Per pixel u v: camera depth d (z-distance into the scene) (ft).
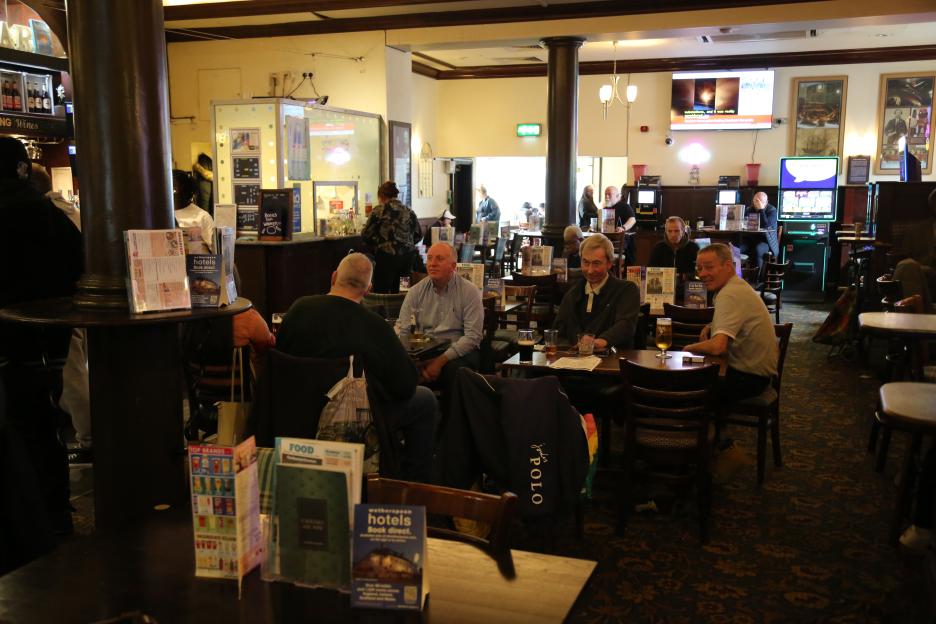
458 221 51.60
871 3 25.80
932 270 20.18
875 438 15.93
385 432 10.34
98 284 9.49
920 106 39.29
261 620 4.92
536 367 12.92
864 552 11.57
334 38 31.40
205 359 12.04
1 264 11.02
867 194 39.45
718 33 28.84
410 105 33.58
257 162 26.40
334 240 26.21
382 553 5.04
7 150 11.07
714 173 42.63
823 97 40.45
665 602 10.17
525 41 30.32
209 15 29.78
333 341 10.67
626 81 43.21
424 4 28.35
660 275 18.45
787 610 9.96
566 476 10.40
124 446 9.73
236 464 5.27
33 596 5.21
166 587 5.32
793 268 39.27
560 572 5.65
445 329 15.49
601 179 50.49
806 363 24.50
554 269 22.90
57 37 25.00
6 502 7.72
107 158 9.42
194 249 9.73
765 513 13.01
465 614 5.03
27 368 11.07
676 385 11.65
